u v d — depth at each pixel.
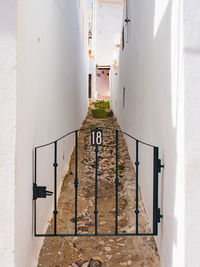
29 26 1.84
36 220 2.13
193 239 1.51
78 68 7.42
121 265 2.13
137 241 2.46
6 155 1.44
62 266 2.11
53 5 3.12
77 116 7.17
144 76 3.37
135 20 4.51
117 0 16.78
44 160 2.52
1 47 1.43
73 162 4.88
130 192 3.63
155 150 2.10
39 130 2.28
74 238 2.54
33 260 1.97
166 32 2.04
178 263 1.62
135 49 4.48
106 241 2.49
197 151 1.51
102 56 17.08
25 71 1.70
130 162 4.95
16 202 1.47
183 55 1.52
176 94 1.70
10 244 1.44
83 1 9.33
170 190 1.83
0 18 1.43
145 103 3.26
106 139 6.79
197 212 1.51
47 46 2.72
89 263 2.15
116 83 9.86
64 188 3.71
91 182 4.05
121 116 7.67
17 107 1.47
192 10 1.52
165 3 2.08
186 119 1.51
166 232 1.94
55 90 3.34
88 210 3.15
